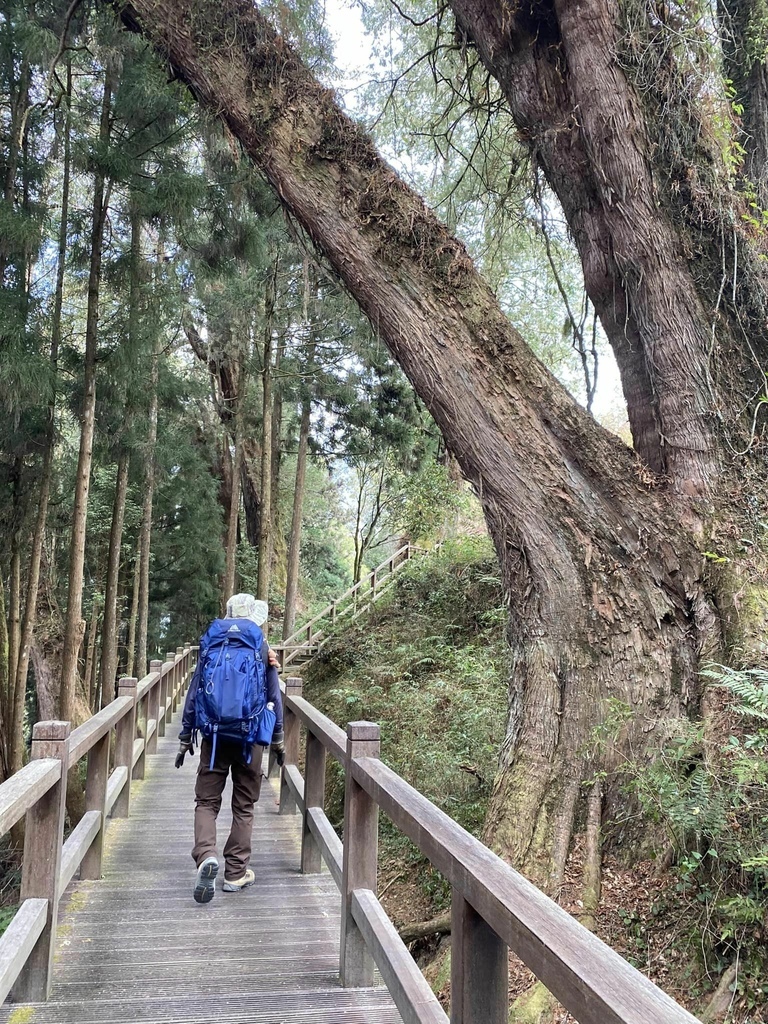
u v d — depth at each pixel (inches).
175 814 237.6
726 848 156.9
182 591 884.0
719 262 219.6
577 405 212.8
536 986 161.0
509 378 208.2
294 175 217.6
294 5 258.2
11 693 405.4
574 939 51.3
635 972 46.0
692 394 214.1
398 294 210.7
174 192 327.6
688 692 193.0
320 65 279.7
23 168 345.7
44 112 321.7
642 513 206.1
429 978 197.2
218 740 154.9
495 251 369.1
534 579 205.5
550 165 238.8
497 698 326.6
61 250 363.9
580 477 207.2
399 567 666.2
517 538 207.2
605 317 239.0
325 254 223.1
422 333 209.2
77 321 558.6
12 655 421.4
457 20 247.4
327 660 581.0
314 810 175.5
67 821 382.3
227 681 151.3
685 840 168.1
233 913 152.3
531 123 239.6
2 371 288.2
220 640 157.6
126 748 233.0
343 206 214.5
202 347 775.7
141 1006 112.3
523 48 232.5
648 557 203.6
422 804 92.6
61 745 114.9
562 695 200.8
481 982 67.4
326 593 990.4
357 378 710.5
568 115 228.8
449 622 491.5
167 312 379.2
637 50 211.6
